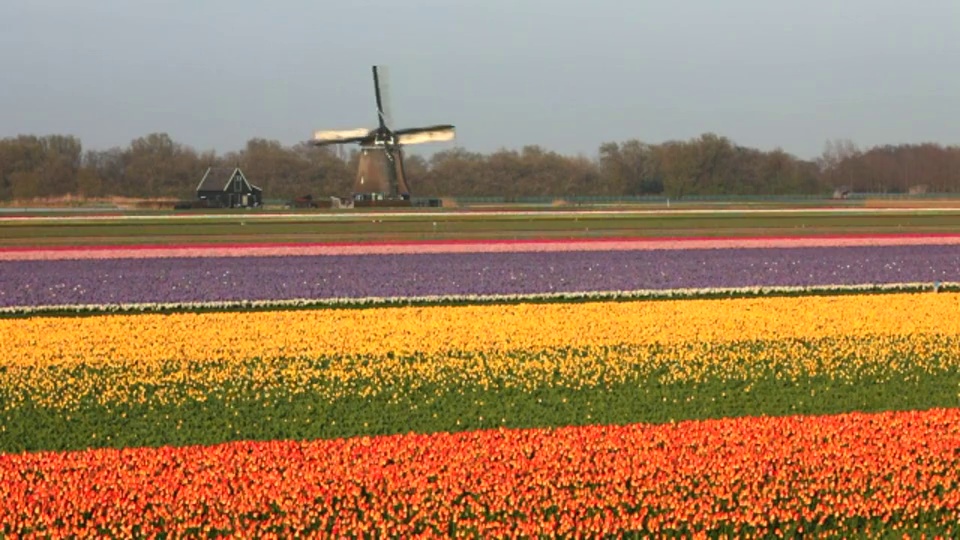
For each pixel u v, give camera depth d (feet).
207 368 392.27
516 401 346.13
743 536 243.81
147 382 369.30
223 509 236.02
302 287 581.12
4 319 500.33
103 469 256.73
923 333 456.04
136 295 556.10
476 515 239.09
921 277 625.00
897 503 247.29
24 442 304.91
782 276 622.95
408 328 467.93
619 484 248.52
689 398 348.59
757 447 267.18
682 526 240.53
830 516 248.11
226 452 268.21
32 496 237.86
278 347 428.97
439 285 588.91
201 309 536.42
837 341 437.58
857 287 598.75
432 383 369.50
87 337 448.65
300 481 246.27
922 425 289.74
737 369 387.34
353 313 510.17
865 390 358.64
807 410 335.47
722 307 524.93
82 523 233.35
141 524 233.96
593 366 391.24
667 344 431.84
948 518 249.75
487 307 529.45
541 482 247.09
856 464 256.93
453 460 259.19
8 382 371.35
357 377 377.71
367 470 253.03
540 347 427.33
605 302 548.72
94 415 331.36
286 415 332.19
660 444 273.33
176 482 246.68
